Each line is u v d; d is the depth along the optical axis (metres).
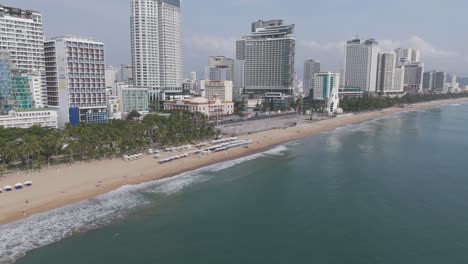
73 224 84.31
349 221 88.94
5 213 86.69
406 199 104.00
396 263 69.25
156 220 89.00
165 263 69.19
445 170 136.62
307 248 75.62
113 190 108.62
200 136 186.38
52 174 118.81
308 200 104.12
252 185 118.56
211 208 97.88
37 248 72.75
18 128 165.00
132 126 174.00
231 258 71.50
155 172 128.25
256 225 87.00
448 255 72.00
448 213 93.19
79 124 199.00
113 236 79.56
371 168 140.12
